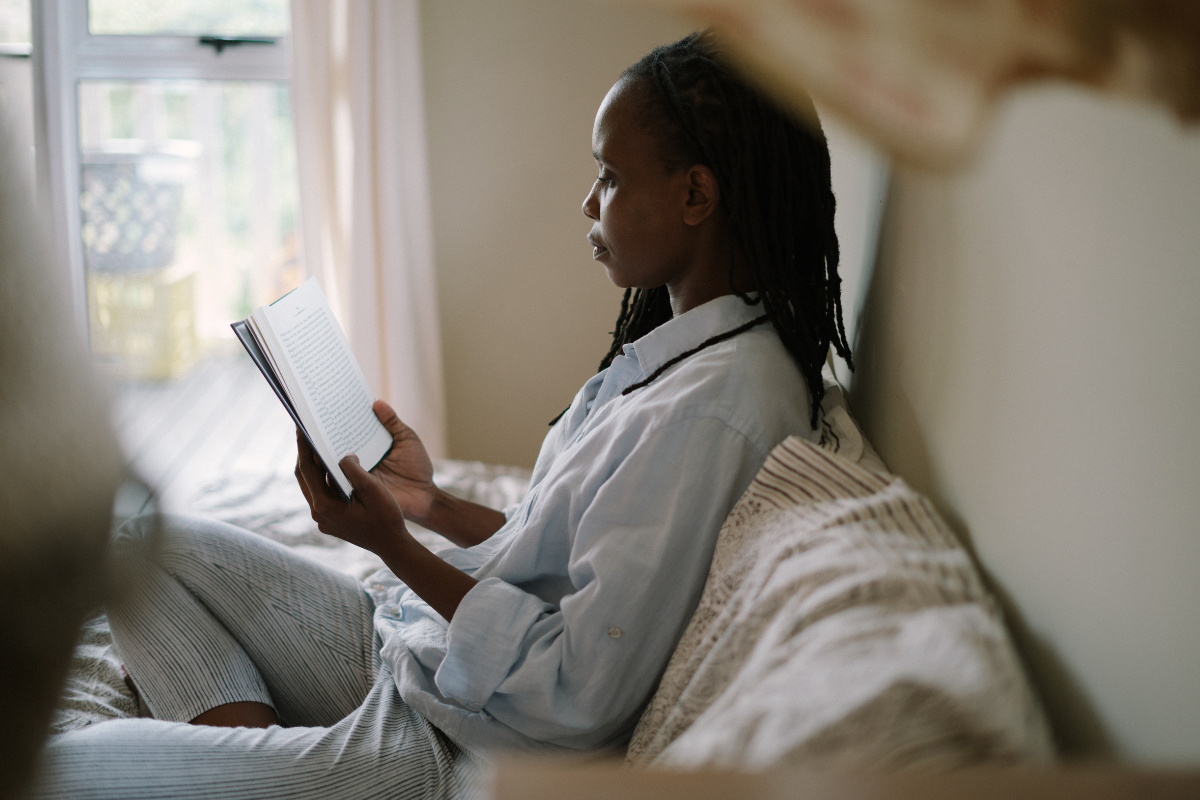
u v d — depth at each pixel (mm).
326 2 2244
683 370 899
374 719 896
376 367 2406
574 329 2475
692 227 960
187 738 808
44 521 419
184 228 3773
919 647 541
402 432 1172
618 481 845
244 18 2465
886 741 481
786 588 660
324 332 1074
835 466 784
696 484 844
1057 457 608
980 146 328
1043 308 630
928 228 879
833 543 677
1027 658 653
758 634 658
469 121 2340
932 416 864
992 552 720
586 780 387
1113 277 538
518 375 2500
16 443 405
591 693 824
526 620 859
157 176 3484
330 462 950
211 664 976
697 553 845
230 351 4137
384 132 2279
